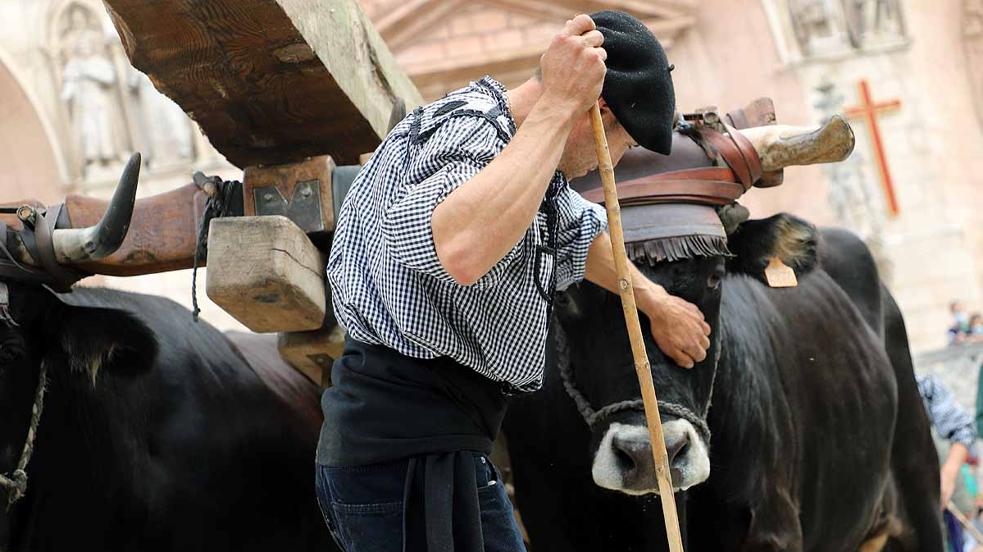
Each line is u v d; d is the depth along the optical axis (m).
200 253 4.42
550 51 3.01
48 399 4.46
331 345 4.59
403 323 3.08
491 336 3.16
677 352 4.28
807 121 18.42
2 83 17.28
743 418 4.84
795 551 5.02
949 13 18.62
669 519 3.24
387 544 3.17
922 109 18.52
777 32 18.38
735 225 4.85
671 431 4.06
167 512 4.79
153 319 5.14
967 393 15.23
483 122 3.07
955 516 9.41
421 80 17.98
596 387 4.33
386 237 2.96
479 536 3.12
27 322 4.41
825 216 18.34
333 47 4.39
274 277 4.08
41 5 17.25
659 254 4.41
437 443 3.15
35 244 4.39
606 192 3.19
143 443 4.77
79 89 17.23
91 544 4.60
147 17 3.85
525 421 4.88
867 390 6.14
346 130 4.58
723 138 4.73
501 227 2.85
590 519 4.80
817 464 5.63
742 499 4.82
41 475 4.47
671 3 18.30
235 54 4.05
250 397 5.26
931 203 18.34
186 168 17.25
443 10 17.92
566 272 3.70
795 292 6.09
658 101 3.40
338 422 3.23
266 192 4.36
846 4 18.64
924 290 18.20
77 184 17.30
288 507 5.20
